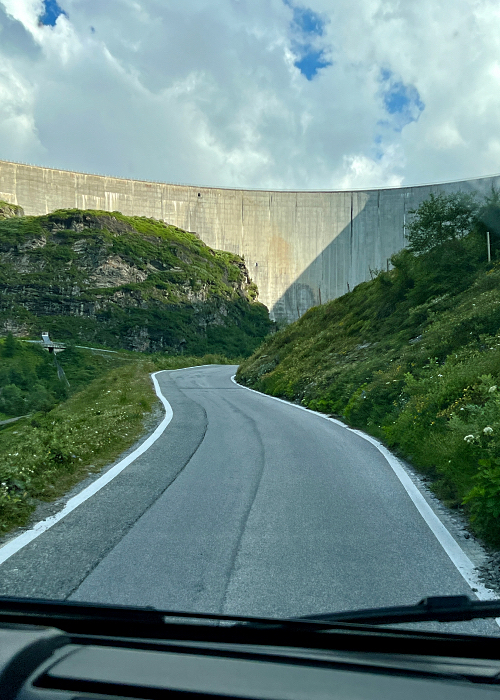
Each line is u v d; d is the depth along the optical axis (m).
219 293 169.62
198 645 1.80
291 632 2.04
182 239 180.75
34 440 8.64
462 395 10.66
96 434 10.59
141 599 3.59
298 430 12.94
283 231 185.25
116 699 1.43
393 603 3.59
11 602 2.16
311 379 24.33
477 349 14.09
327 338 31.75
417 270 26.62
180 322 151.12
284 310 179.00
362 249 174.12
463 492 6.30
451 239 25.38
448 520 5.66
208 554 4.53
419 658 1.89
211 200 192.12
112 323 144.50
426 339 18.81
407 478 7.66
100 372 110.69
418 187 170.88
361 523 5.50
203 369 57.94
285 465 8.51
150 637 2.09
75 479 7.38
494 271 21.55
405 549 4.72
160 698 1.45
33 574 4.01
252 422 14.37
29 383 96.69
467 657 1.95
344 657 1.80
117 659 1.66
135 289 153.12
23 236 156.12
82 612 2.13
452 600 2.14
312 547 4.75
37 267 151.88
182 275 163.88
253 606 3.51
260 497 6.50
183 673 1.57
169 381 35.62
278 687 1.50
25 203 179.38
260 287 183.62
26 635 1.83
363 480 7.51
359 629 2.02
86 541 4.82
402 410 12.48
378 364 19.53
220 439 11.17
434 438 8.70
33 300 144.00
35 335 133.88
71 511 5.82
